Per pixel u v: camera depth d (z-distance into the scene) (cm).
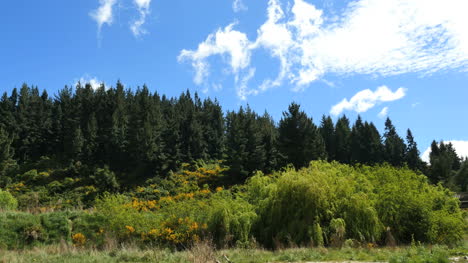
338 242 1234
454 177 5991
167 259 1056
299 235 1327
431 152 8681
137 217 1656
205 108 7062
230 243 1421
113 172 3909
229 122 7019
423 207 1418
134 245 1414
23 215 1633
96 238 1562
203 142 5038
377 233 1346
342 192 1451
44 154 5091
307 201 1378
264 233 1435
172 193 3409
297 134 3909
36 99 6500
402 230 1413
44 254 1184
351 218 1371
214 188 3469
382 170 1669
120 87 6831
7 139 4325
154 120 5131
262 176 1762
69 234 1567
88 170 4191
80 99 6062
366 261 921
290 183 1452
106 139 4756
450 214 1505
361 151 6128
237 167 3656
